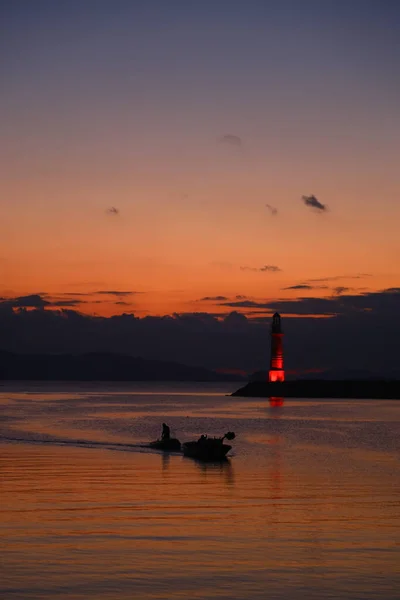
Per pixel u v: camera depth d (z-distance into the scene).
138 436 73.44
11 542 24.34
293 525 27.41
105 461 48.22
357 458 52.38
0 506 30.78
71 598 18.77
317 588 19.86
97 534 25.58
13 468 43.62
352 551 23.64
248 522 27.89
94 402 187.62
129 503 31.75
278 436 76.00
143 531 26.12
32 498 32.84
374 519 28.61
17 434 73.81
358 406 176.12
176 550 23.53
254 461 50.12
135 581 20.25
